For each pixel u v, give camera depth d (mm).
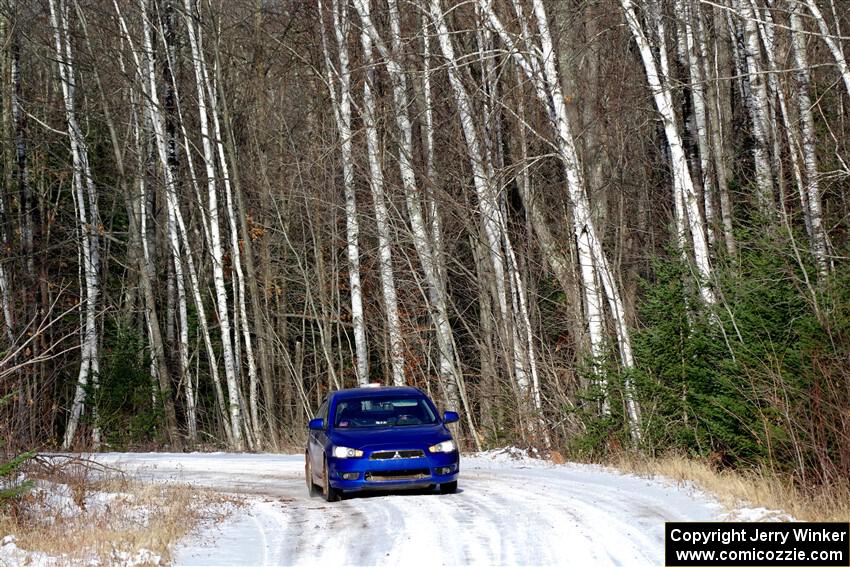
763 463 34500
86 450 61781
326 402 35469
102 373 81062
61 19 76562
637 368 42750
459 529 24547
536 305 60469
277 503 32688
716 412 38250
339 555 22203
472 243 64062
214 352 95438
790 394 34469
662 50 50312
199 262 92000
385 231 62812
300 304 91875
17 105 74688
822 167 52406
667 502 27656
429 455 31312
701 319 41156
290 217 84500
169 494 33188
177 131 81375
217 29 75688
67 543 24219
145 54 74250
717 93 58688
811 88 54938
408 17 69938
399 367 63125
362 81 65375
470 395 69438
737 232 42438
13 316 64250
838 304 34219
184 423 91625
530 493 31297
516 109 59188
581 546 21812
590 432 44312
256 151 82688
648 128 74000
